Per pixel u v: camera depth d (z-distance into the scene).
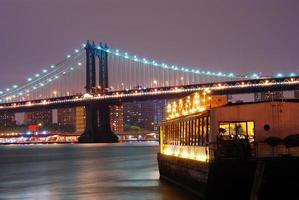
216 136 33.56
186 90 168.50
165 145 51.09
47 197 43.53
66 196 43.72
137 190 45.47
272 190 31.53
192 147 39.47
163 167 52.06
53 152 163.38
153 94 179.12
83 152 155.38
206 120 35.34
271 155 32.56
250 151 31.81
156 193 42.41
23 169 81.75
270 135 33.78
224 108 33.78
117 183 52.53
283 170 31.20
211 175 31.88
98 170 74.38
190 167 39.28
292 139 32.62
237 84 156.50
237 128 33.81
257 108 33.88
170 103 52.44
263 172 31.33
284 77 155.50
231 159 31.61
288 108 33.91
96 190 47.22
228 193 31.88
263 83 155.00
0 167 88.25
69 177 62.91
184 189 42.41
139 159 105.56
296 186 31.33
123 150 167.25
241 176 31.56
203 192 34.94
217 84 159.00
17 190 49.50
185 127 41.97
